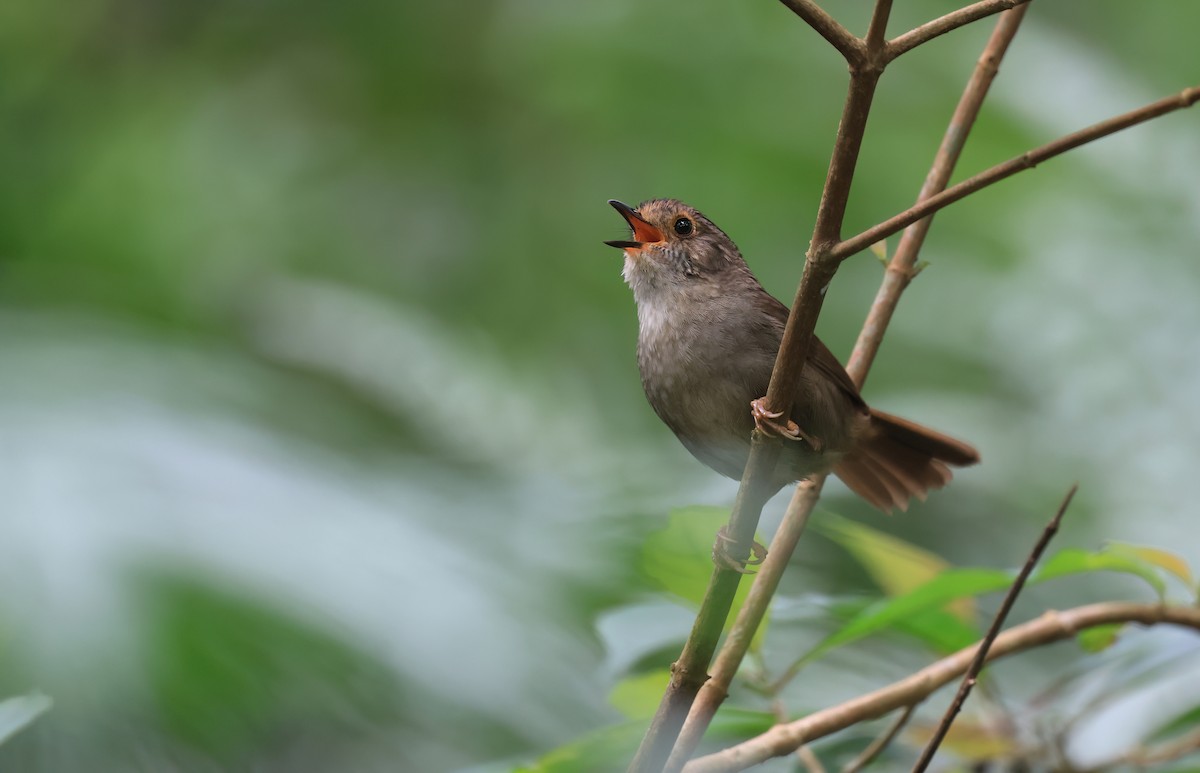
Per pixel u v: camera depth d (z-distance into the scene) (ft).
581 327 42.42
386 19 47.39
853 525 20.36
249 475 32.48
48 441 31.37
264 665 27.86
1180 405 37.17
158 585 28.12
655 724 14.56
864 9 44.57
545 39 45.75
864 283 40.68
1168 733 21.18
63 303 40.27
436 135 45.85
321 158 45.78
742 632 16.49
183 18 48.49
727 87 43.45
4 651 26.81
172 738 26.96
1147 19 48.42
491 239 43.98
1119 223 41.42
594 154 44.04
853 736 20.43
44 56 47.80
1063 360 38.60
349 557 30.22
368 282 43.60
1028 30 45.65
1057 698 20.76
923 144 41.98
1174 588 22.91
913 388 39.19
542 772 17.10
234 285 43.04
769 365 21.70
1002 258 41.32
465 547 31.81
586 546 32.12
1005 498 36.29
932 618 19.43
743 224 41.34
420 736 27.89
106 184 44.70
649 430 40.24
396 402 40.11
